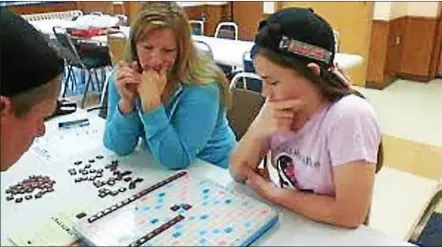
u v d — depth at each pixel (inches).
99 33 163.2
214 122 55.1
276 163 47.0
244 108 73.2
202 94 53.6
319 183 43.2
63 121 64.0
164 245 34.5
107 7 252.8
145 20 51.1
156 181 46.6
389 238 36.7
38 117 34.2
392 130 152.2
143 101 50.2
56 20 203.9
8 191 44.5
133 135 53.4
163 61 51.8
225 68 131.3
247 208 39.4
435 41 216.5
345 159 39.0
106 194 43.9
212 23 280.8
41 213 40.6
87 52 167.0
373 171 39.4
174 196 41.7
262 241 36.3
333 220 38.4
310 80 39.7
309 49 38.2
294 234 37.2
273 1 234.2
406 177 116.3
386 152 129.8
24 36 31.7
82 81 190.5
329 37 39.2
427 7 209.8
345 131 39.6
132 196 42.3
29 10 236.5
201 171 49.9
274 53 38.3
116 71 55.3
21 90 31.3
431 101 189.3
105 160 52.3
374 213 98.6
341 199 38.5
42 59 32.5
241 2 276.5
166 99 53.1
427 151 133.5
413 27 216.4
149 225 37.1
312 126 42.4
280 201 41.5
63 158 52.4
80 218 39.4
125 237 35.6
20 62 30.9
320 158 42.2
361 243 36.1
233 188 45.6
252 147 46.4
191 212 38.9
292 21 38.0
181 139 51.4
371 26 205.2
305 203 40.3
